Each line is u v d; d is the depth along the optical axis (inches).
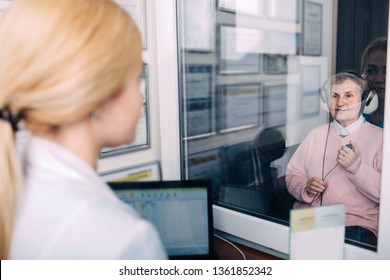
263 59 59.4
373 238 28.3
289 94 55.7
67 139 16.0
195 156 47.7
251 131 57.1
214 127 52.4
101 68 14.2
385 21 29.6
